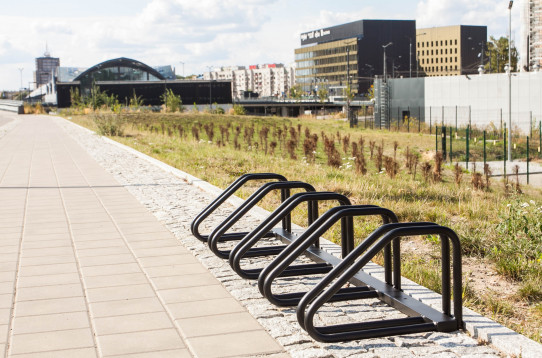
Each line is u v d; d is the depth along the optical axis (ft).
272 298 16.70
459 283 15.24
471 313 16.01
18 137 125.39
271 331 15.51
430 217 32.71
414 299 16.99
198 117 228.02
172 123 190.08
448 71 599.57
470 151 108.27
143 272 21.49
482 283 21.20
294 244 16.58
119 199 38.88
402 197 39.88
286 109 489.67
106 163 64.39
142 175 52.26
